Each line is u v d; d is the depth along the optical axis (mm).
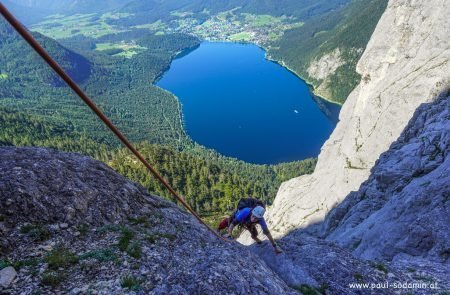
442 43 52375
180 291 9164
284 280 14156
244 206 14008
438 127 37281
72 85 4996
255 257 13422
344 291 13766
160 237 12578
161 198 17656
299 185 79625
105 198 13781
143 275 9906
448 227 20719
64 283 9031
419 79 51531
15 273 9039
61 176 13453
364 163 57438
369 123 60625
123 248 11055
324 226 52594
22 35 4191
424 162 34125
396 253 22781
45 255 10141
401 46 67000
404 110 52438
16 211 11242
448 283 15117
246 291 9852
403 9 68188
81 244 11109
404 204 26812
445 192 23812
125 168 172375
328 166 74312
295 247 17141
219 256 11508
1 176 12172
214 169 187875
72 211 12188
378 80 71188
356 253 28625
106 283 9266
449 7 53062
